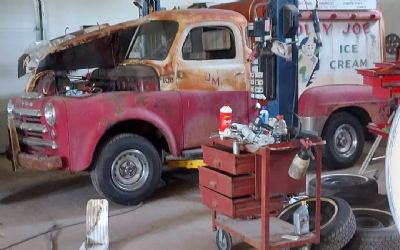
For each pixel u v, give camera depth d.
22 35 7.64
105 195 4.78
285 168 3.30
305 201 3.64
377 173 5.73
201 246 3.89
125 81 5.39
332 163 6.16
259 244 3.24
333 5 6.09
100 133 4.70
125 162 4.84
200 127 5.16
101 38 5.58
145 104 4.88
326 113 6.03
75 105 4.65
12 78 7.65
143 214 4.68
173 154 5.06
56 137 4.66
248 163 3.29
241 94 5.33
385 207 4.14
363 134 6.37
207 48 5.35
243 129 3.42
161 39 5.33
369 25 6.39
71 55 5.61
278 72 4.13
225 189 3.36
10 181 6.00
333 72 6.16
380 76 3.98
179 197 5.20
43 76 5.52
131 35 5.70
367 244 3.39
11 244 4.01
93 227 3.80
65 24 7.90
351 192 4.20
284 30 3.99
